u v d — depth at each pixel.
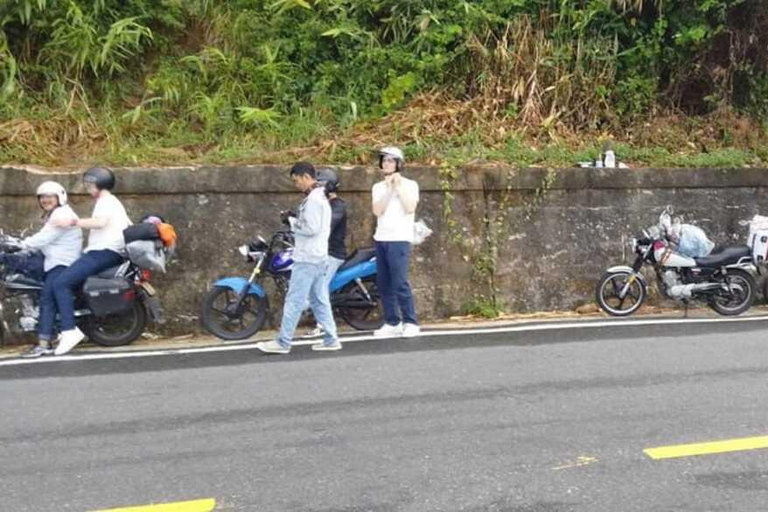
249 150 9.59
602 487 4.32
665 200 10.20
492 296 9.45
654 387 6.08
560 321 8.84
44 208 7.47
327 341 7.36
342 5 11.80
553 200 9.72
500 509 4.08
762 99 12.16
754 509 4.07
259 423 5.36
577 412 5.52
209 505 4.14
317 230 7.11
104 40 10.59
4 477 4.51
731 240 10.49
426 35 11.40
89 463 4.70
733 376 6.38
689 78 12.05
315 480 4.44
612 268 9.23
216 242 8.70
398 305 7.91
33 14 10.46
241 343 7.81
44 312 7.38
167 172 8.57
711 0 11.12
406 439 5.04
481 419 5.39
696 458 4.70
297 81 11.33
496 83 11.38
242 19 11.66
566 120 11.39
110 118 10.02
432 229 9.28
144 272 7.76
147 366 6.88
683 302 9.19
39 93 10.24
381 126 10.52
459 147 10.20
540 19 11.77
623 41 12.06
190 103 10.67
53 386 6.28
